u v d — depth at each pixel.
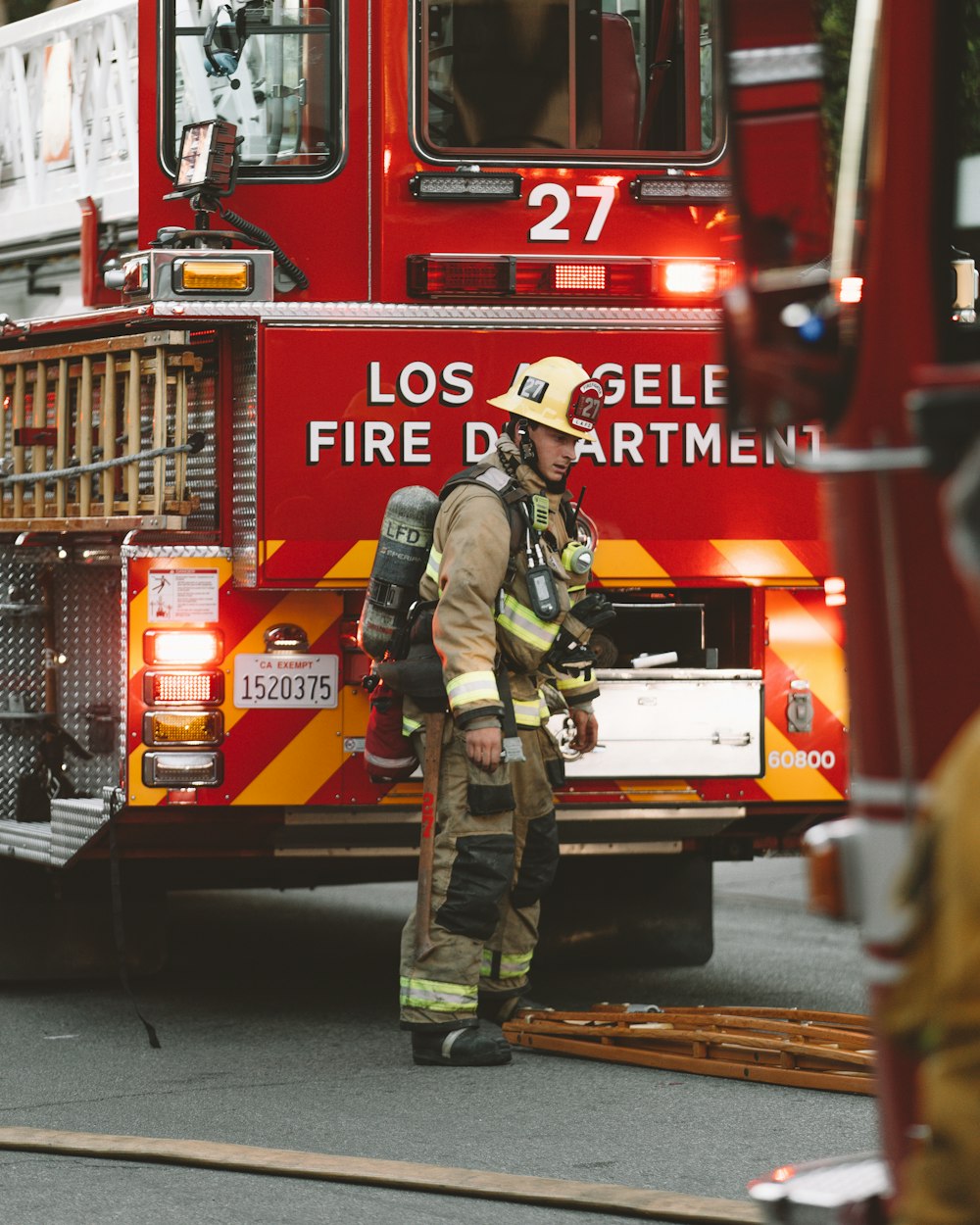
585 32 18.58
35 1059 16.73
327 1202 12.46
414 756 16.81
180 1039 17.62
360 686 17.56
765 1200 7.33
